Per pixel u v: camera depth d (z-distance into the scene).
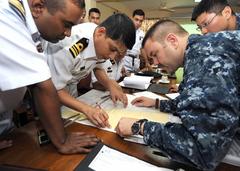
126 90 1.51
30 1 0.70
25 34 0.67
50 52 0.99
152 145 0.67
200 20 1.46
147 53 0.87
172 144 0.60
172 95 1.38
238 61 0.63
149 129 0.69
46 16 0.72
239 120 0.63
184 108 0.61
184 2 5.30
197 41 0.71
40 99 0.71
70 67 1.07
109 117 1.00
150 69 2.27
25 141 0.79
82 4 0.73
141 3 5.47
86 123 0.94
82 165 0.64
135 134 0.77
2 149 0.74
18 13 0.67
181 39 0.80
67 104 1.00
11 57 0.64
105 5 4.69
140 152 0.73
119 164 0.64
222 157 0.59
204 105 0.57
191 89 0.61
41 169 0.61
